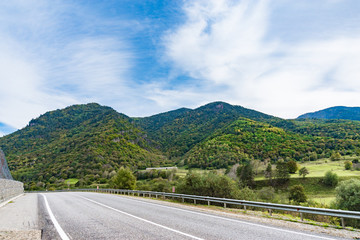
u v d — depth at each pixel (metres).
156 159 183.25
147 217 10.25
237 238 6.33
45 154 160.25
